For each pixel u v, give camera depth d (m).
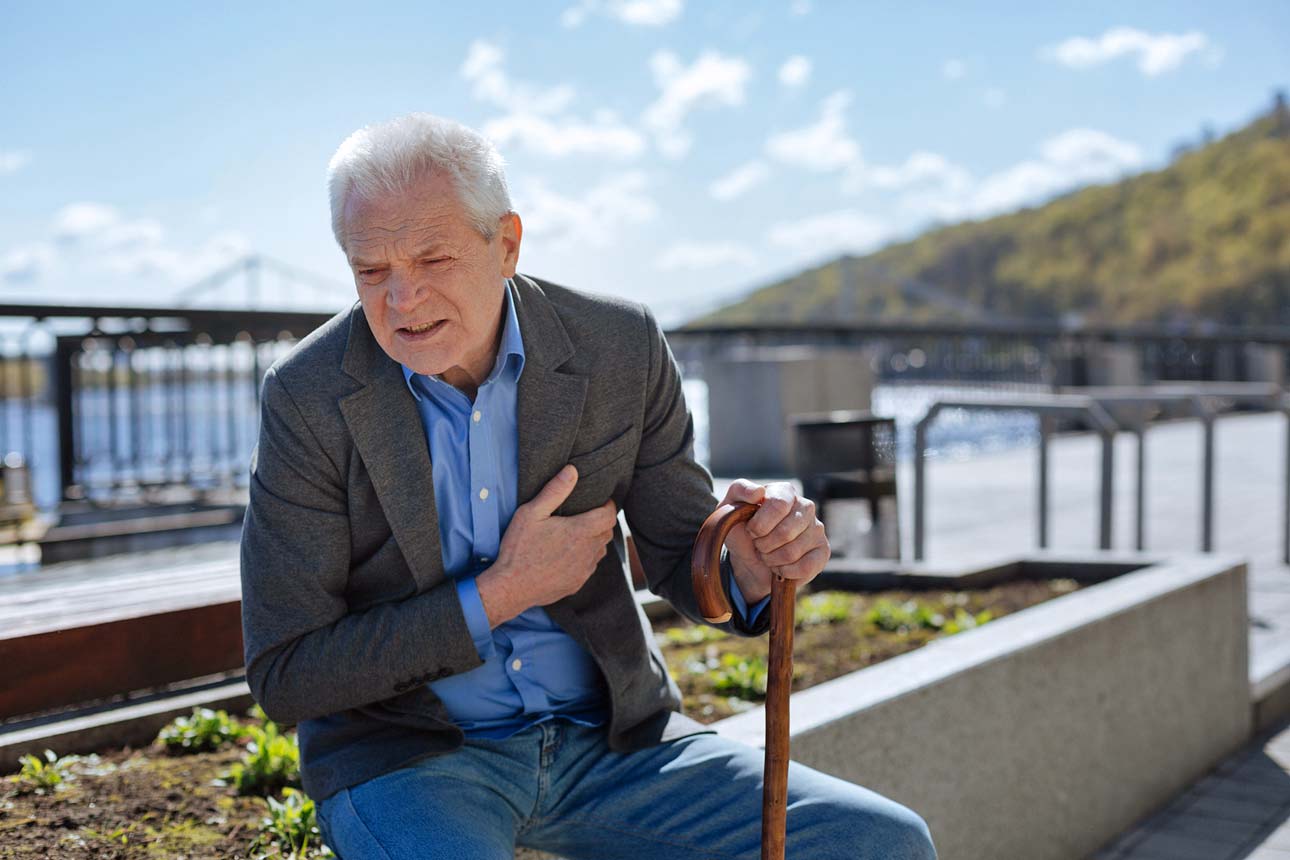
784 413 9.38
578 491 1.72
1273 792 3.41
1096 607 3.14
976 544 6.80
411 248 1.49
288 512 1.58
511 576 1.61
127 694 2.60
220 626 2.51
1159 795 3.32
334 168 1.53
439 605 1.58
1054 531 7.29
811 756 2.15
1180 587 3.42
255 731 2.29
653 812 1.66
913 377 14.09
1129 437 14.36
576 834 1.72
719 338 11.68
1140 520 5.54
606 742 1.75
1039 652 2.82
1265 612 5.09
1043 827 2.83
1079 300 108.62
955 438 13.23
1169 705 3.37
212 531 5.88
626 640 1.75
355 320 1.64
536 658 1.72
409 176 1.49
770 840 1.50
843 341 13.06
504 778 1.65
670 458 1.81
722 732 2.14
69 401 6.66
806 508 1.57
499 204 1.56
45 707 2.25
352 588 1.67
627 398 1.75
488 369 1.67
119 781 2.12
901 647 3.38
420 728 1.64
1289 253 93.88
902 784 2.39
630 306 1.81
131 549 5.53
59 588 3.01
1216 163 108.88
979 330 14.63
